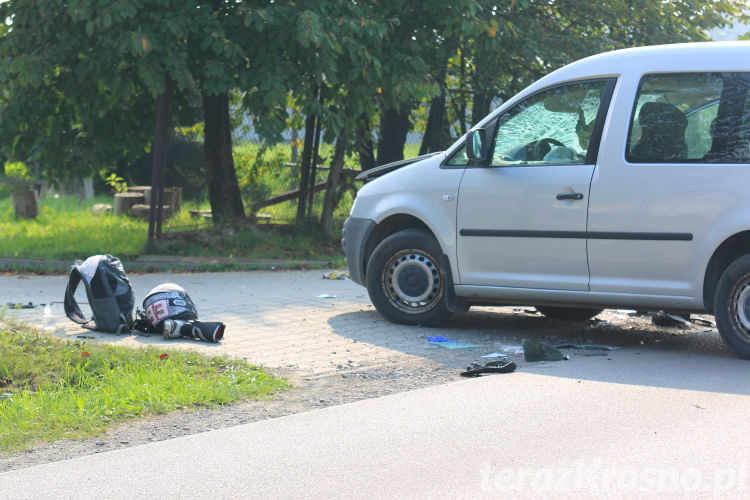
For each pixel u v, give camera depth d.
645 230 12.77
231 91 28.89
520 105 14.16
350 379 11.37
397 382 11.22
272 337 14.08
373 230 15.73
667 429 8.98
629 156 12.98
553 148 13.75
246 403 10.21
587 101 13.52
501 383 11.06
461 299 14.74
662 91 12.94
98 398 10.01
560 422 9.27
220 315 16.12
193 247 26.00
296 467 7.93
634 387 10.81
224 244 26.81
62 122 27.55
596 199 13.12
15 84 23.98
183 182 42.16
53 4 22.58
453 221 14.52
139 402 9.93
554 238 13.50
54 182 28.78
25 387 10.50
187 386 10.53
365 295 19.06
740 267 12.27
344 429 9.09
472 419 9.41
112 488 7.43
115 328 13.98
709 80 12.68
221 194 29.34
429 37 27.12
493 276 14.19
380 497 7.19
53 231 30.61
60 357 11.60
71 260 24.25
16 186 40.62
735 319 12.39
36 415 9.41
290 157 34.59
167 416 9.66
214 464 8.02
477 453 8.27
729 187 12.27
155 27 22.14
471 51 28.19
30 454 8.38
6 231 30.83
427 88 25.22
